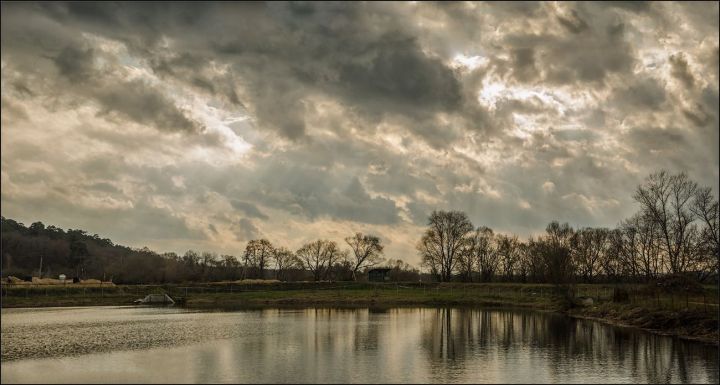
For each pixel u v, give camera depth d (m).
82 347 57.56
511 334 69.19
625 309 85.50
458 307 122.25
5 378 42.25
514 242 189.50
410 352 54.75
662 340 63.00
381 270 195.12
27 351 54.97
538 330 73.50
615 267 150.12
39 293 137.25
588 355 52.84
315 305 130.38
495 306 124.94
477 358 51.28
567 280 110.56
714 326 65.31
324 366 47.12
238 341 62.41
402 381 41.47
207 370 45.25
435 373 44.34
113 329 75.00
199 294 149.25
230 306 128.12
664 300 84.00
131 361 49.31
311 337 66.12
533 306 120.38
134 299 140.62
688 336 66.12
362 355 52.84
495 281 189.38
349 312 108.69
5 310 114.69
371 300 136.00
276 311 111.75
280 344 60.09
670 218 111.25
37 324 82.31
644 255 123.19
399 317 95.69
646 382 41.44
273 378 42.38
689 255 103.94
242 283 165.38
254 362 48.94
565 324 81.56
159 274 185.12
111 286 151.38
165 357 51.44
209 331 72.62
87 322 85.69
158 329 75.19
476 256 190.25
